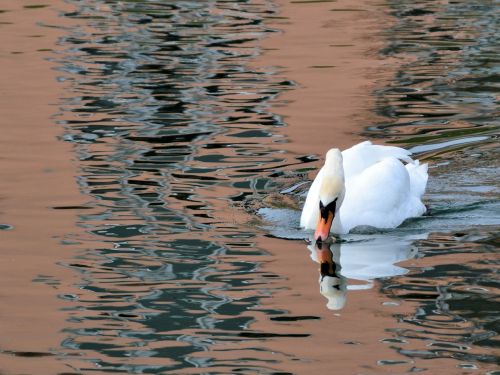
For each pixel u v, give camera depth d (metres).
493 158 17.83
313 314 11.41
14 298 11.91
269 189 16.06
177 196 15.60
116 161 17.28
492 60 24.66
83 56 25.34
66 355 10.48
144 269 12.79
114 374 10.05
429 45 26.36
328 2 32.81
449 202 16.05
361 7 31.94
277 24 29.33
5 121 19.75
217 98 21.42
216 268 12.87
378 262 13.22
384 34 27.75
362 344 10.62
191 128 19.28
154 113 20.31
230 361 10.27
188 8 31.86
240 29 28.59
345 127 19.31
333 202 14.41
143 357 10.41
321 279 12.52
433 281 12.38
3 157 17.50
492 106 20.73
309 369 10.05
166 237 13.91
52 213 14.81
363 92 21.88
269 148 18.05
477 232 14.55
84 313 11.50
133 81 22.91
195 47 26.36
